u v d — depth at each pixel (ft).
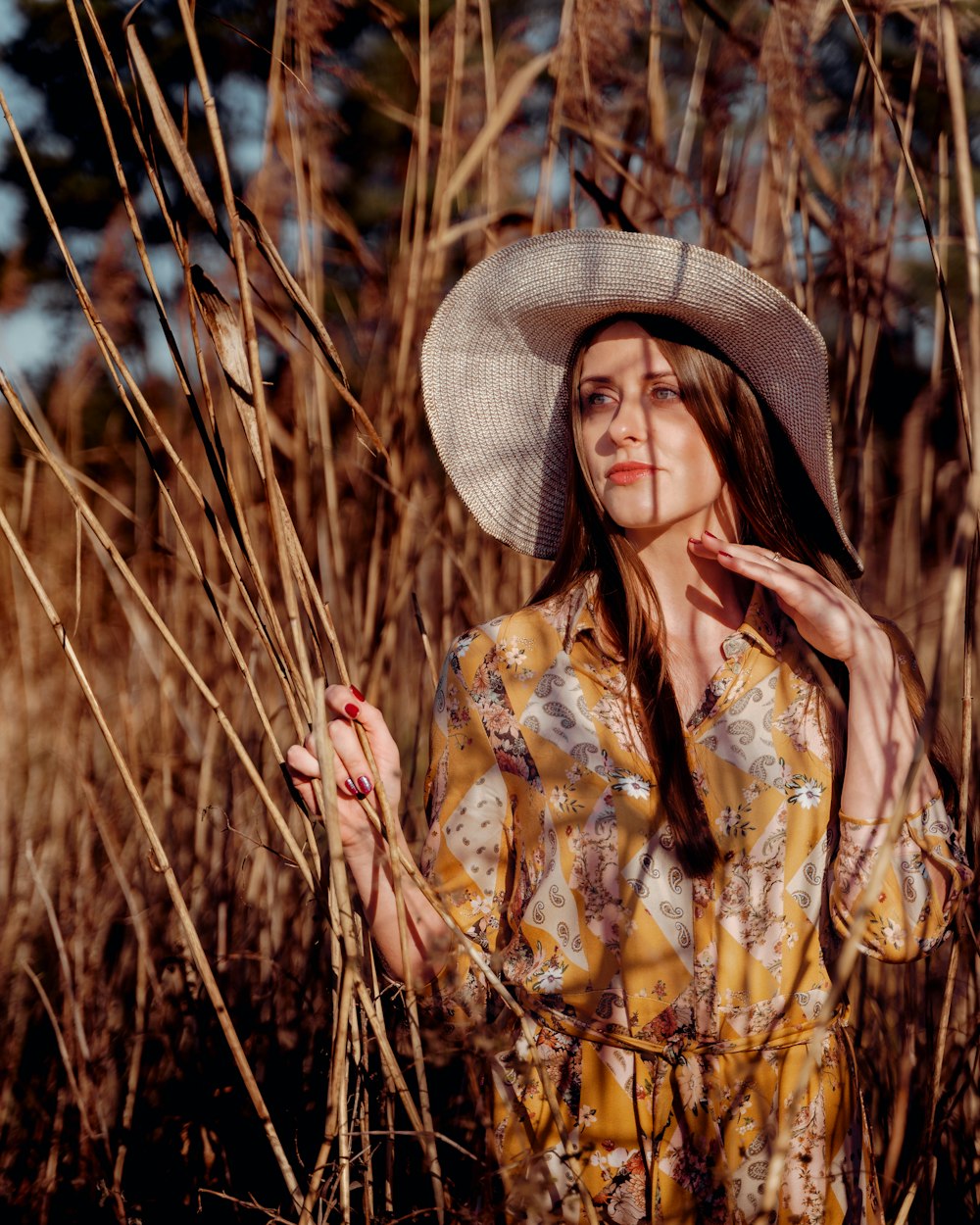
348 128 5.71
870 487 6.07
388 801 3.83
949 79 2.60
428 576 7.14
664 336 4.20
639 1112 3.60
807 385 4.35
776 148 5.91
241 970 6.45
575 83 5.81
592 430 4.20
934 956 5.47
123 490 9.04
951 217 5.93
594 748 3.85
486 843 3.96
